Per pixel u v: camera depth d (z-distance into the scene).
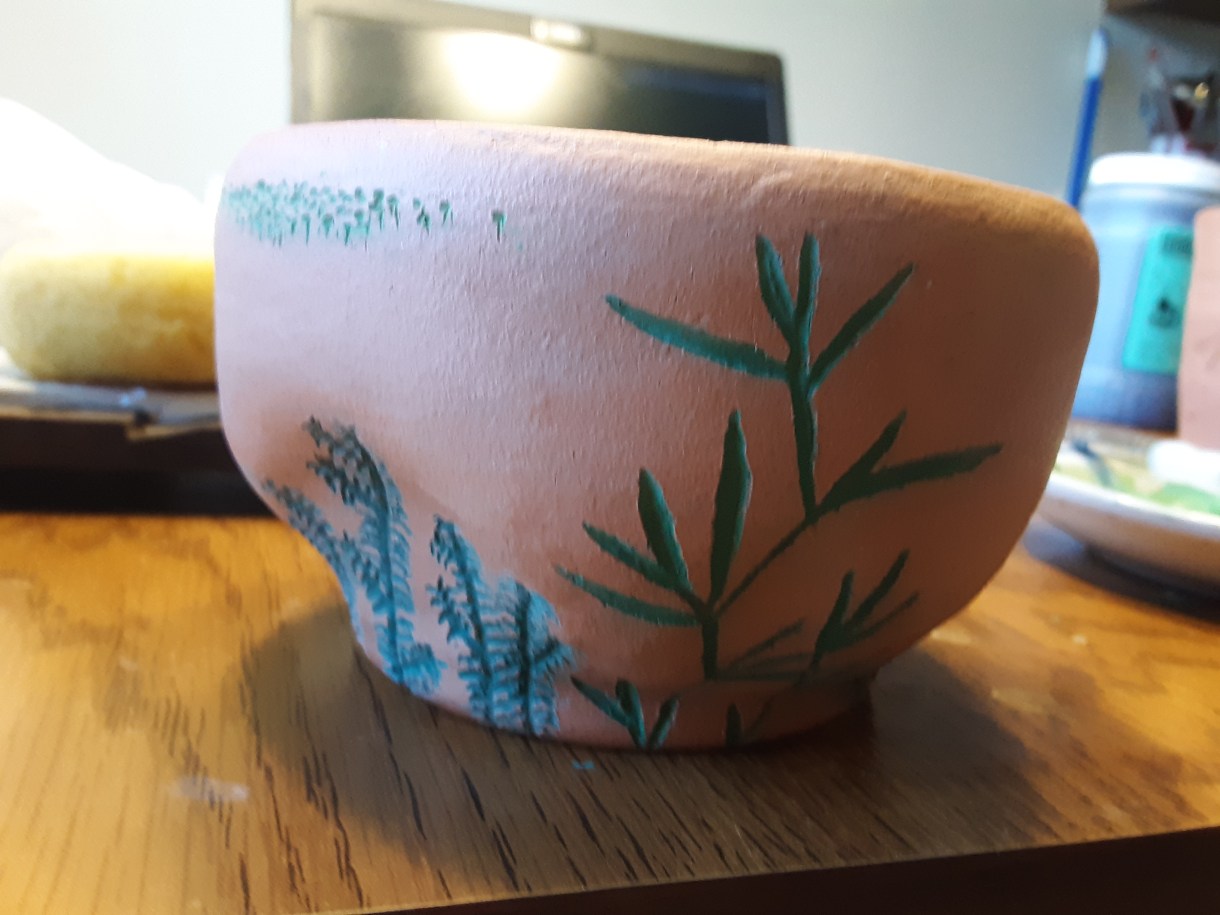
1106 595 0.37
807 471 0.16
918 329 0.16
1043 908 0.19
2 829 0.16
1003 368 0.18
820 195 0.15
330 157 0.17
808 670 0.20
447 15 0.53
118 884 0.15
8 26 0.61
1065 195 0.91
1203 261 0.48
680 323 0.15
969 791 0.21
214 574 0.31
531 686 0.20
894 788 0.20
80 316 0.38
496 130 0.16
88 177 0.46
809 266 0.15
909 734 0.23
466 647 0.20
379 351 0.17
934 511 0.18
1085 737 0.24
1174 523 0.34
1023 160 0.89
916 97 0.83
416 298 0.16
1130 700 0.27
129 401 0.39
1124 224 0.66
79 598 0.28
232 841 0.16
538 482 0.16
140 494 0.40
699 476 0.16
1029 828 0.19
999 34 0.84
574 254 0.15
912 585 0.19
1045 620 0.33
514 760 0.20
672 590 0.17
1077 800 0.21
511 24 0.54
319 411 0.18
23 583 0.28
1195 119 0.76
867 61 0.81
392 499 0.19
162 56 0.65
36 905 0.14
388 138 0.16
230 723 0.21
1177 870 0.20
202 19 0.65
